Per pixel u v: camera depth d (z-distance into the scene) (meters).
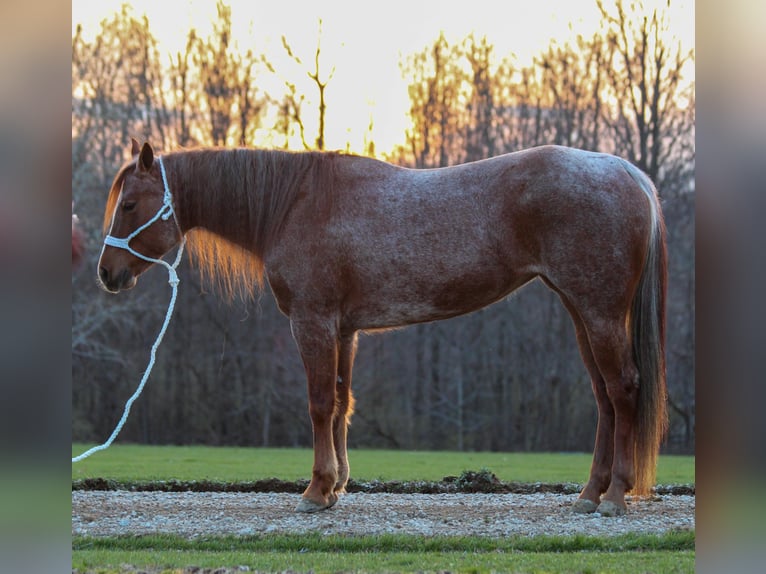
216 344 25.00
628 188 6.85
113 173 25.09
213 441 24.92
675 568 5.46
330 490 7.29
